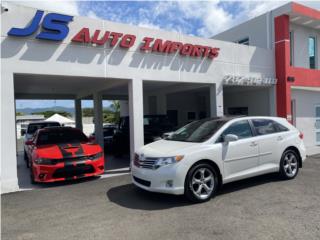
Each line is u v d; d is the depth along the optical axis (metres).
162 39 9.02
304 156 7.26
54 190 6.57
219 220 4.41
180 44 9.30
